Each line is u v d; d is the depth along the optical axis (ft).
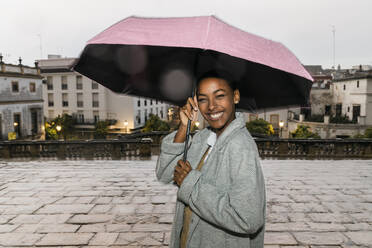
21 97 89.86
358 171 23.06
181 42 3.34
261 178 3.56
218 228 3.73
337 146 31.01
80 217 13.60
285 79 4.13
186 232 4.20
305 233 11.82
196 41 3.32
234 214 3.23
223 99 3.81
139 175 21.63
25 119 91.61
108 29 3.89
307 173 22.25
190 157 4.51
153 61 4.55
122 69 4.71
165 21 3.78
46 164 26.76
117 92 5.12
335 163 26.99
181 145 4.46
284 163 27.07
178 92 4.95
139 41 3.46
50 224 12.86
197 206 3.49
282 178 20.56
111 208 14.70
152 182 19.54
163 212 14.14
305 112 114.42
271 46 3.96
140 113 136.56
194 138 4.68
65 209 14.61
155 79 4.86
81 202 15.64
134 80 4.98
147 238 11.48
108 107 131.85
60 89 135.85
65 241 11.31
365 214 13.74
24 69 91.61
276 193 17.01
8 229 12.41
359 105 94.68
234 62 3.88
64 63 135.64
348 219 13.16
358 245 10.87
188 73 4.63
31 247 10.89
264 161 28.40
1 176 21.77
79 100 134.00
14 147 30.48
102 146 30.45
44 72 135.95
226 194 3.48
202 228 3.82
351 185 18.66
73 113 135.33
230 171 3.53
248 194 3.25
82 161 28.43
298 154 31.48
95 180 20.21
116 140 30.17
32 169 24.38
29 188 18.39
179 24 3.67
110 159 29.68
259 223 3.27
